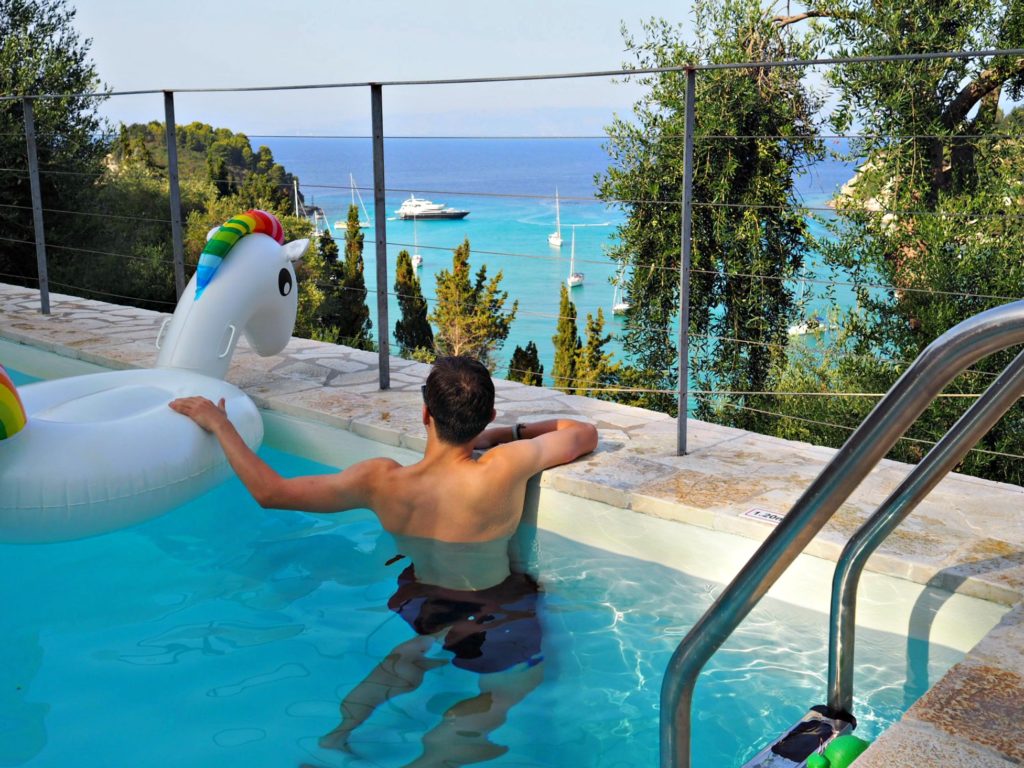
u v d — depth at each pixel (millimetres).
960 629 2256
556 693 2102
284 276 3727
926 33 9258
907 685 2211
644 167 10305
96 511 2770
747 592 1181
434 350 26844
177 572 2680
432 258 59219
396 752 1881
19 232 11961
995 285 7988
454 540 2637
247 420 3359
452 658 2244
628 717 2010
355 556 2771
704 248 10133
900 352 8617
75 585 2617
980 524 2564
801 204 9750
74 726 1972
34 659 2230
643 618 2449
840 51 9844
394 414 3639
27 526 2684
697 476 2969
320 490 2664
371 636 2338
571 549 2934
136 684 2125
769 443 3332
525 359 24531
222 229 3576
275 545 2850
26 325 5191
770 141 9609
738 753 1948
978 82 9273
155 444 2928
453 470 2625
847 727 1655
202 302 3488
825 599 2449
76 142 12172
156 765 1840
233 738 1921
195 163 22297
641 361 10578
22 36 12055
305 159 175750
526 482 2875
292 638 2324
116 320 5379
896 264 8859
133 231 14500
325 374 4293
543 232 68875
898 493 1598
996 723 1435
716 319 10297
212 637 2340
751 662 2293
